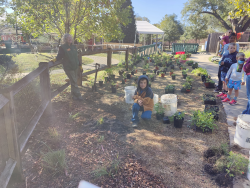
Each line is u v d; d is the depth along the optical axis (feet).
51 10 24.18
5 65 15.17
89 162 9.23
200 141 11.34
